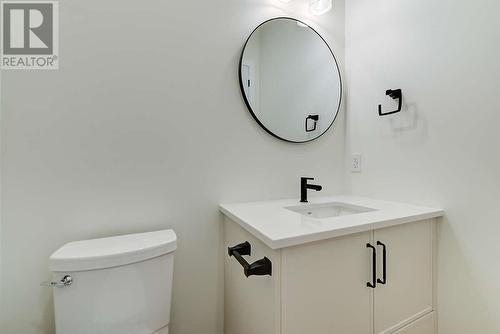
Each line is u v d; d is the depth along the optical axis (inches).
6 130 32.5
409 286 36.6
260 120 48.2
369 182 52.7
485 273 34.5
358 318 31.5
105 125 37.1
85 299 29.4
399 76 46.3
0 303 32.5
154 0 40.1
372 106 51.9
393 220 33.6
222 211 43.6
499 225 33.1
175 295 42.3
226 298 44.3
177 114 41.8
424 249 38.5
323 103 55.5
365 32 53.4
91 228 36.5
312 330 28.0
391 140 47.9
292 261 26.8
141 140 39.3
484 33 34.4
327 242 29.1
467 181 36.4
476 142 35.4
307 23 54.1
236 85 46.4
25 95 33.3
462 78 36.9
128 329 31.3
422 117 42.4
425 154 42.0
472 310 36.0
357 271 31.5
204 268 44.3
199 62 43.4
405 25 45.2
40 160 34.0
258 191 48.8
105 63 37.0
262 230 28.4
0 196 32.4
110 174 37.5
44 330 34.3
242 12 47.1
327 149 56.6
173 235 37.5
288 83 51.4
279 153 51.1
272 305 26.5
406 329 36.1
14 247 33.0
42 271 34.3
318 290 28.5
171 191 41.5
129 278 31.3
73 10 35.4
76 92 35.5
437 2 40.1
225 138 45.6
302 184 48.8
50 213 34.5
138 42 39.0
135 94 38.9
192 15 42.9
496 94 33.2
